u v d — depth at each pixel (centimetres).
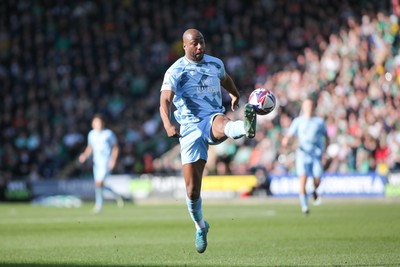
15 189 11181
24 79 13238
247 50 12256
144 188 10725
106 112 12325
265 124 10838
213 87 3572
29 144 12062
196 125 3531
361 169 9875
